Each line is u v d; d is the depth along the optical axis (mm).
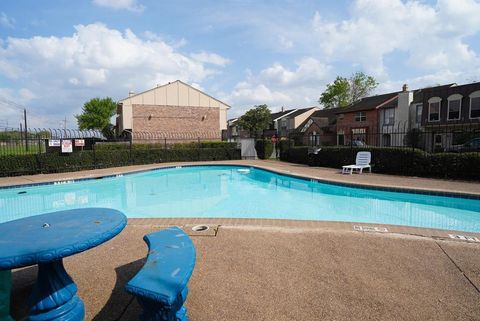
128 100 27922
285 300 2787
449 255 3824
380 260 3678
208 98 31516
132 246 4242
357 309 2635
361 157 13719
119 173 13914
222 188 12578
